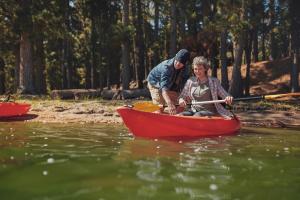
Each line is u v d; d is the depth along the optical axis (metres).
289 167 4.17
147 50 38.41
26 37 22.58
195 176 3.61
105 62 39.56
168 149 5.25
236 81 21.58
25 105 10.33
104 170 3.73
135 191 3.03
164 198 2.88
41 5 22.72
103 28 30.34
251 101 17.05
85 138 6.30
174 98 7.66
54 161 4.14
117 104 13.28
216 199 2.90
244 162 4.40
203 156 4.74
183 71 7.51
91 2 29.50
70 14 31.56
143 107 7.52
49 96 19.56
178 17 26.36
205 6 23.97
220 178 3.56
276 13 29.08
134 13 33.25
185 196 2.95
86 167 3.86
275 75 34.75
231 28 19.48
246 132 7.80
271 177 3.67
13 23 22.00
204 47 24.12
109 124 9.07
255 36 39.03
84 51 39.41
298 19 26.25
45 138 6.20
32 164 3.96
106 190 3.03
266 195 3.05
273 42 42.59
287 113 12.20
